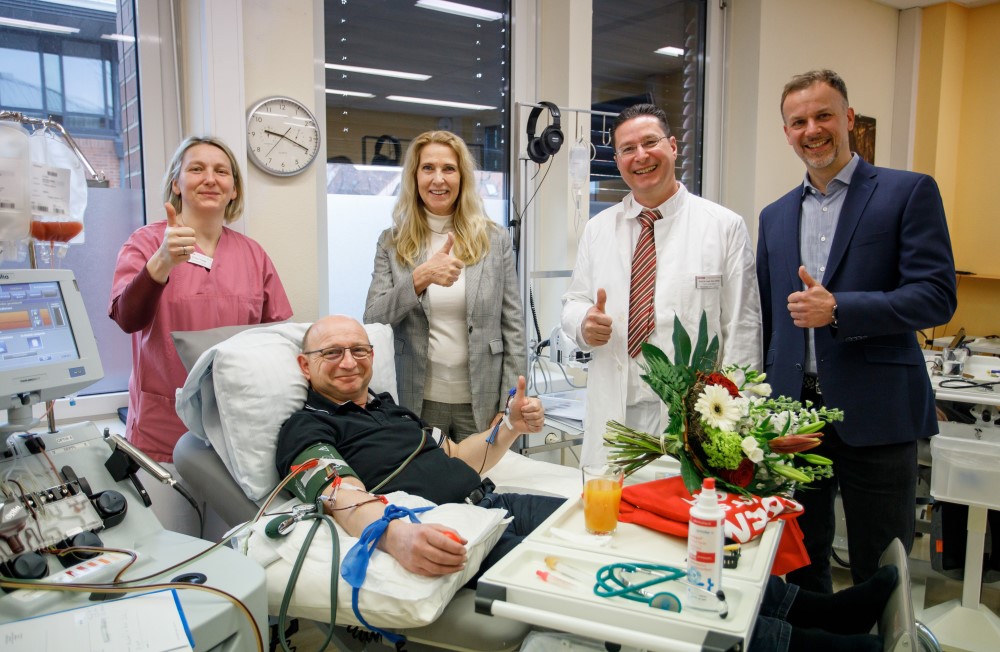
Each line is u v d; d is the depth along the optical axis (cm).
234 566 124
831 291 204
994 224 483
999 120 477
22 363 127
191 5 251
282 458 174
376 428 186
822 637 131
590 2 350
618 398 222
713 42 420
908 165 489
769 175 426
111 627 104
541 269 368
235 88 244
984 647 230
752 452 134
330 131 302
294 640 231
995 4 472
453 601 146
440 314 234
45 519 123
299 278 269
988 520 255
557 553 125
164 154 262
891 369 196
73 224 154
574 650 131
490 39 349
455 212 246
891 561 144
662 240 223
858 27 458
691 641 98
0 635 100
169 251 179
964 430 276
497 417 211
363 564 136
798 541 150
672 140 220
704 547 105
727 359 213
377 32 311
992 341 429
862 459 201
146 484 214
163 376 212
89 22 247
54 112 245
